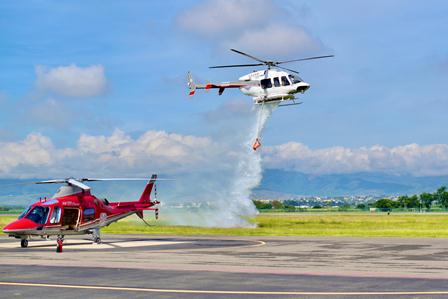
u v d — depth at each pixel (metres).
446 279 14.59
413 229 46.31
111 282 14.30
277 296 12.07
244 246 26.56
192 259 20.31
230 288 13.21
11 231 25.77
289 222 60.00
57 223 26.73
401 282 14.05
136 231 42.50
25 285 13.83
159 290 12.96
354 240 30.39
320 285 13.62
